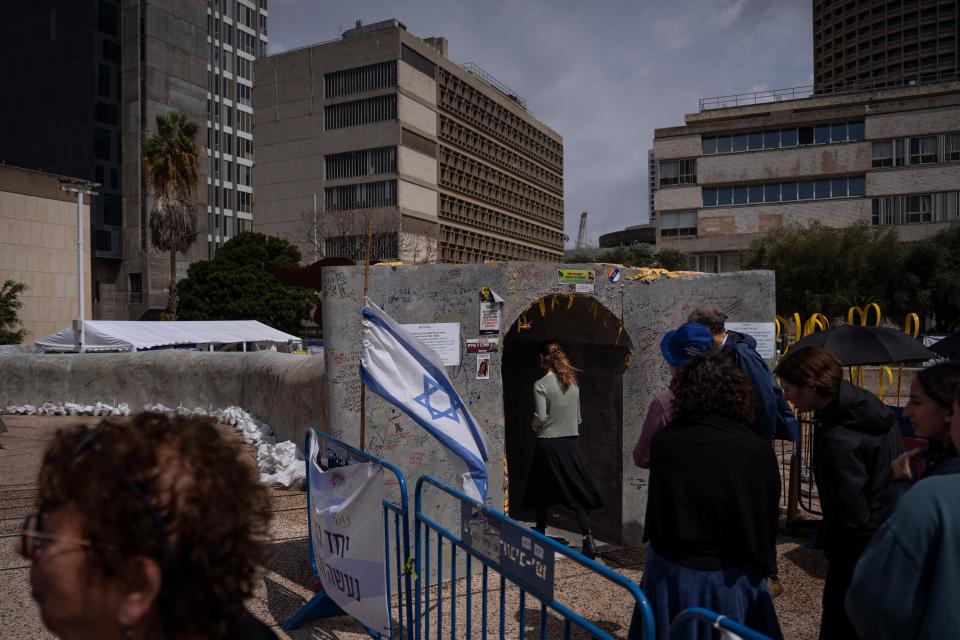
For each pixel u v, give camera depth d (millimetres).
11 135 66062
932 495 1584
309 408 8398
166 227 38312
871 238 39500
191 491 995
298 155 66188
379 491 3521
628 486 6039
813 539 3092
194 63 67312
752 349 4297
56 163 63469
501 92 80938
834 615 2965
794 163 53312
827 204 52500
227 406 12891
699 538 2605
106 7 63688
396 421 5098
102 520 946
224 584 1013
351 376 5055
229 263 43781
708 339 3928
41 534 989
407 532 3578
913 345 6484
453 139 69125
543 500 5609
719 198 55375
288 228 66688
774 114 53781
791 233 40531
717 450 2635
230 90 82062
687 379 2797
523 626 2723
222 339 22359
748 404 2768
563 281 5680
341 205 63938
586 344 6797
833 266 38000
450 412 3984
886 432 2941
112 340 18719
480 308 5387
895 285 37844
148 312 58875
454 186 69250
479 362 5387
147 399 14203
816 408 3100
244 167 83875
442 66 67312
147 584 964
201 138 67812
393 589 4969
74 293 41719
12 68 66062
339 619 4352
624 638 4113
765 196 54219
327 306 5047
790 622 4352
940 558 1534
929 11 102312
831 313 37312
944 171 49844
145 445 1022
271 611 4453
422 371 3980
